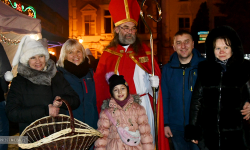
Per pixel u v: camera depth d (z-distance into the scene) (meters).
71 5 15.69
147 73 2.95
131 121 2.22
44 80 2.09
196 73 2.52
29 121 1.93
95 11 15.52
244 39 5.63
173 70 2.66
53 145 1.57
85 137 1.70
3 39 5.26
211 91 2.19
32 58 2.09
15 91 2.02
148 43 15.59
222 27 2.21
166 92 2.75
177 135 2.60
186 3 15.88
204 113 2.23
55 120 2.08
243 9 9.05
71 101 2.19
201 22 14.20
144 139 2.21
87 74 2.74
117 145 2.17
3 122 2.60
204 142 2.24
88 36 15.77
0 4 4.97
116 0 2.90
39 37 6.17
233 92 2.10
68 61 2.63
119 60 2.93
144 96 2.86
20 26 5.47
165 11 15.78
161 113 2.71
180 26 16.06
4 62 2.70
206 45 2.32
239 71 2.11
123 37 2.87
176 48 2.60
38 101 2.07
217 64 2.20
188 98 2.52
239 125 2.07
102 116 2.29
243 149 2.05
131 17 2.86
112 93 2.30
